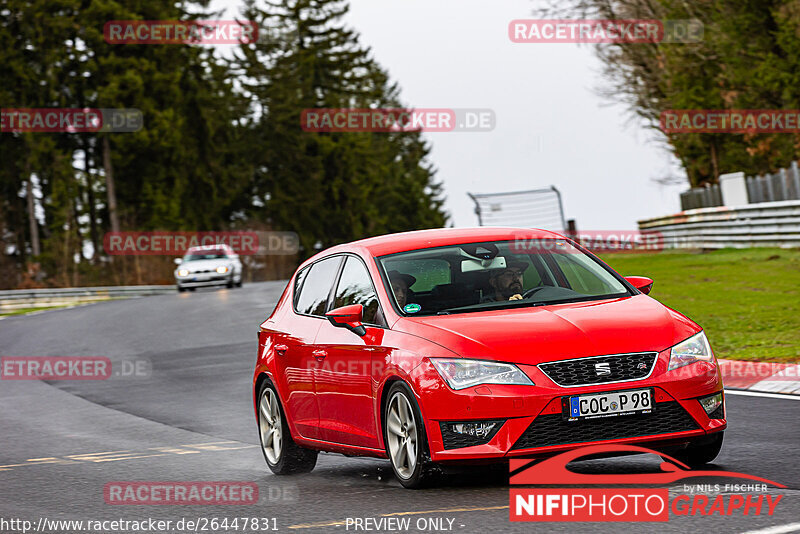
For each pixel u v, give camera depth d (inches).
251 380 1568.7
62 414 1387.8
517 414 637.9
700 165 4407.0
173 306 3198.8
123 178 7332.7
